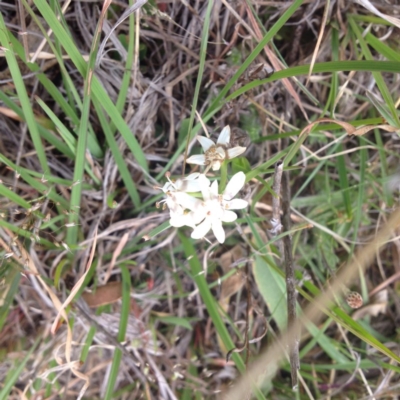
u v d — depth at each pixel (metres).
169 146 0.26
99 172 0.24
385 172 0.25
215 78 0.24
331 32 0.24
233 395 0.23
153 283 0.27
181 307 0.27
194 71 0.24
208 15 0.18
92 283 0.26
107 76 0.23
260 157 0.26
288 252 0.22
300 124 0.26
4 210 0.23
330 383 0.28
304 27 0.24
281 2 0.23
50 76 0.24
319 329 0.27
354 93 0.25
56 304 0.22
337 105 0.26
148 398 0.26
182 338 0.28
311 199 0.27
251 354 0.27
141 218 0.25
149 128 0.25
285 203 0.23
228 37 0.24
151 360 0.27
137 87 0.24
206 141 0.20
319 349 0.29
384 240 0.23
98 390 0.28
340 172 0.25
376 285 0.29
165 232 0.26
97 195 0.25
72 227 0.23
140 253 0.25
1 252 0.23
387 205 0.26
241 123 0.25
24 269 0.23
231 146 0.21
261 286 0.26
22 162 0.25
